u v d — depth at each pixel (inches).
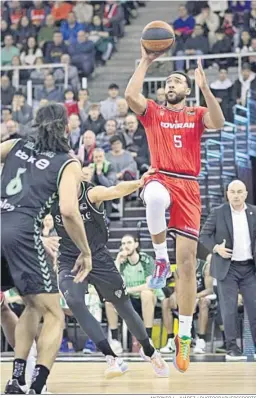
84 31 1120.8
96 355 674.8
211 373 474.0
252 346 592.7
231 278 562.3
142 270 680.4
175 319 674.8
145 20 1167.6
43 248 322.7
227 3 1069.1
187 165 389.4
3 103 1033.5
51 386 402.6
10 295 681.6
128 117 912.3
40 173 323.3
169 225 395.9
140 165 889.5
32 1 1160.8
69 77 1045.8
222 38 1027.9
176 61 1008.2
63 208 311.0
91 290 690.8
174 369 506.3
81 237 314.8
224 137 882.1
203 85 382.3
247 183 898.7
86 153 870.4
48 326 319.6
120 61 1120.2
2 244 314.5
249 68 960.9
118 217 868.0
